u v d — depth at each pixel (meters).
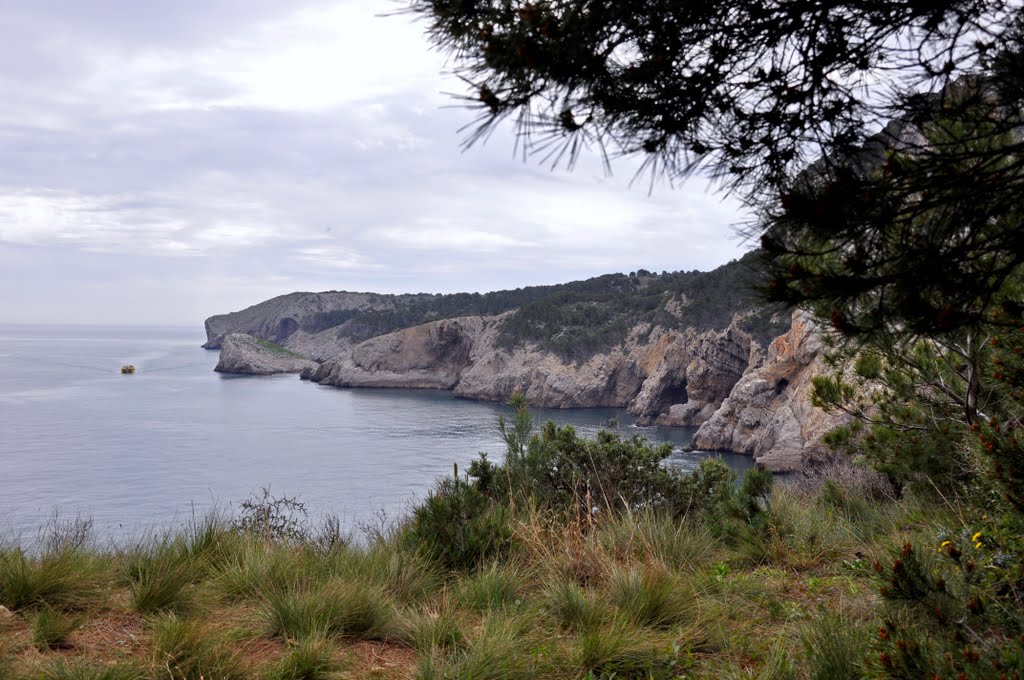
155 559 5.88
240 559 6.16
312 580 5.62
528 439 8.97
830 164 2.58
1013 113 2.34
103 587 5.47
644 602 5.15
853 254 2.48
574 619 5.07
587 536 6.76
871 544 6.73
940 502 7.46
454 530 6.69
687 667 4.33
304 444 67.81
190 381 158.50
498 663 4.10
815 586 5.67
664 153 2.62
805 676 3.85
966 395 6.80
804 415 42.72
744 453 52.94
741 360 76.69
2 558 5.24
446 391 140.75
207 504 40.09
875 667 3.11
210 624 4.76
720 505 7.61
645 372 106.19
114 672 3.64
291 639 4.51
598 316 126.19
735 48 2.52
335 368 154.25
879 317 2.49
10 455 60.53
